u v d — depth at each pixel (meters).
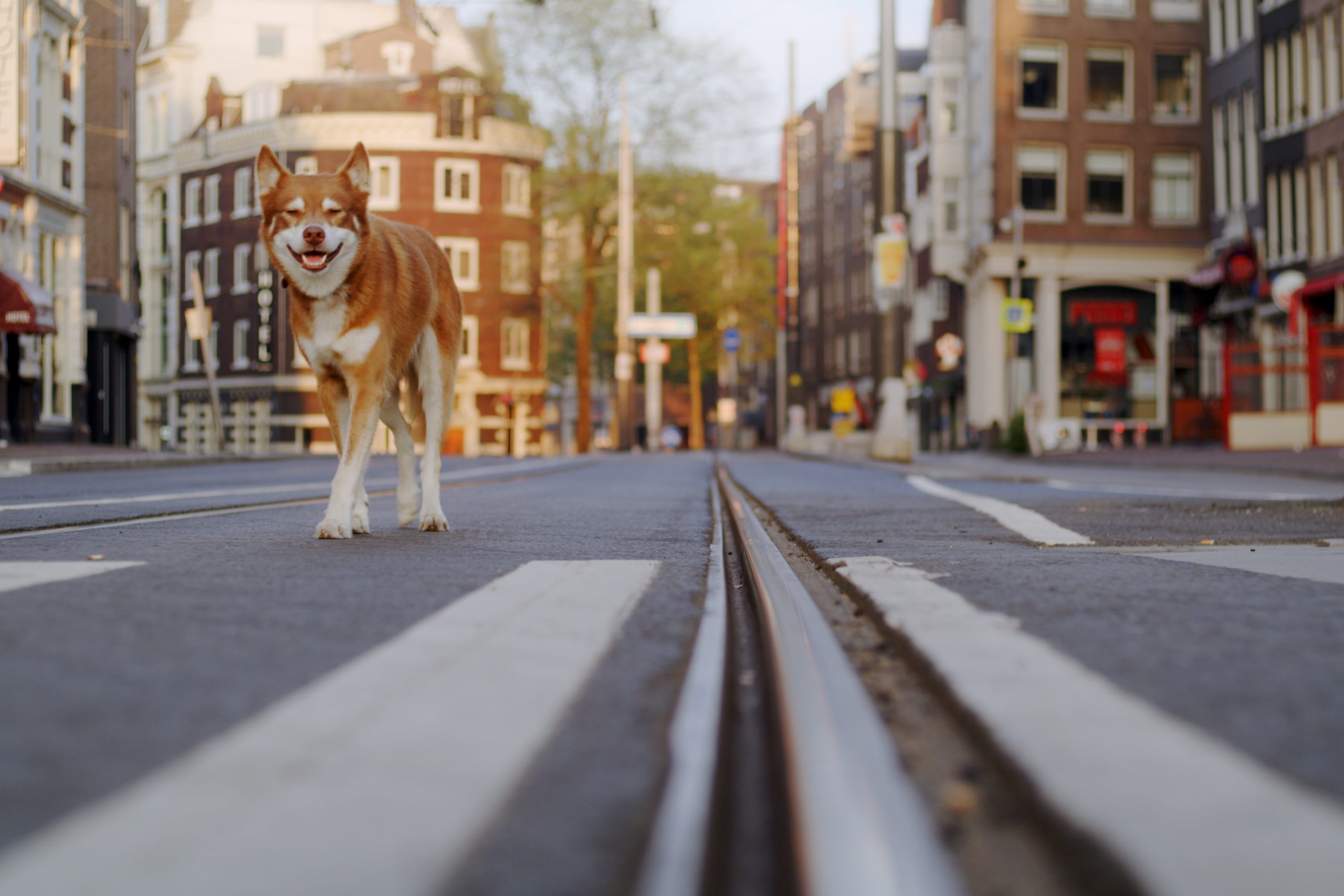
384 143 54.09
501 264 54.50
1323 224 28.59
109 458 20.05
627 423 43.72
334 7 64.19
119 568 4.49
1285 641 3.00
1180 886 1.36
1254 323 32.03
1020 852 1.66
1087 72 37.72
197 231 59.31
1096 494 12.47
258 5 63.06
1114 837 1.52
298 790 1.73
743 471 19.72
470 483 14.13
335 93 54.69
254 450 56.97
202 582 4.12
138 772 1.82
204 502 9.05
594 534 6.72
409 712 2.21
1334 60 27.97
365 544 5.70
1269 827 1.55
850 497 11.80
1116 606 3.64
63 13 30.17
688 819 1.70
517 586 4.07
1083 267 37.28
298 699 2.29
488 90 43.66
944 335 44.97
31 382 28.92
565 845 1.59
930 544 6.31
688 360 66.31
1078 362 37.81
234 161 57.59
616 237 45.75
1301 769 1.84
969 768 2.04
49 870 1.41
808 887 1.40
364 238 5.78
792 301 74.62
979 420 39.25
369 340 5.83
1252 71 32.94
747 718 2.62
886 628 3.35
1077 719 2.13
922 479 17.00
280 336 55.97
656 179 43.50
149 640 2.96
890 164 24.84
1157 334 37.84
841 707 2.31
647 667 2.80
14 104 24.45
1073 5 37.44
